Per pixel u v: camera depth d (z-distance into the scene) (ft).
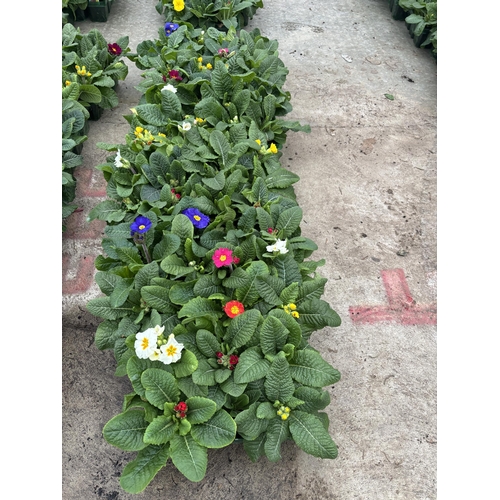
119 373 8.61
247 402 8.21
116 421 7.86
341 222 12.88
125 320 9.08
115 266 10.07
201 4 17.63
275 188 11.64
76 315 10.87
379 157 14.65
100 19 19.72
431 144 15.14
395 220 12.98
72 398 9.87
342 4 21.79
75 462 8.98
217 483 8.57
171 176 11.06
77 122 13.06
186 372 8.03
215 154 11.62
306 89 16.92
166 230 10.05
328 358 10.22
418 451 8.99
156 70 14.38
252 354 8.29
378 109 16.25
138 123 12.42
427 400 9.67
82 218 12.57
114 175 11.08
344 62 18.25
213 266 9.24
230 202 10.57
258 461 8.80
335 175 14.07
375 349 10.41
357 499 8.42
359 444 9.04
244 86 13.75
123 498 8.52
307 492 8.48
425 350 10.43
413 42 19.48
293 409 8.27
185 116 12.70
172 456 7.61
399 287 11.52
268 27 19.94
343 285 11.51
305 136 15.21
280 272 9.45
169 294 8.86
